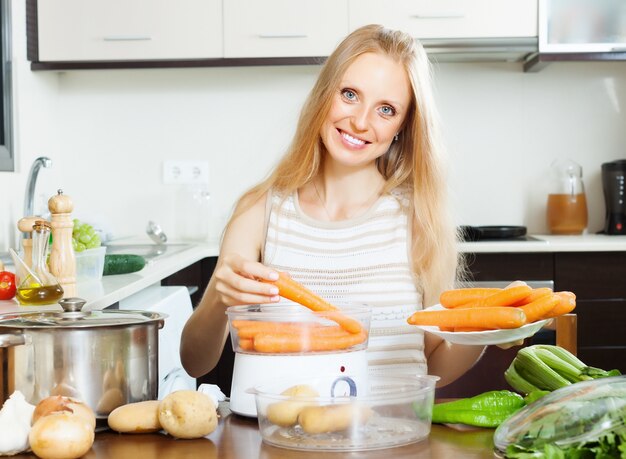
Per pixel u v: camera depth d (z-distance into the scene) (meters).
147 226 3.85
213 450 0.97
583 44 3.41
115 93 3.89
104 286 2.04
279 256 1.67
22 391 1.04
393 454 0.94
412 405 0.99
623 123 3.81
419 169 1.63
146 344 1.09
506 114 3.82
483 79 3.81
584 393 0.93
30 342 1.03
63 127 3.89
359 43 1.54
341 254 1.65
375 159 1.71
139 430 1.03
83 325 1.04
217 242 3.77
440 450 0.96
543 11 3.39
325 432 0.96
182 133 3.89
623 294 3.24
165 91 3.88
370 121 1.53
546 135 3.82
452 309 1.13
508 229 3.46
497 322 1.07
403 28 3.44
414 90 1.56
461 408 1.07
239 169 3.89
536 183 3.83
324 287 1.64
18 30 3.38
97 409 1.05
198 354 1.60
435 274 1.64
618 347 3.25
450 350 1.64
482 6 3.42
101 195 3.91
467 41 3.43
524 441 0.91
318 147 1.67
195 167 3.89
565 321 1.62
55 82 3.83
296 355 1.08
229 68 3.87
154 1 3.49
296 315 1.08
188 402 1.00
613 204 3.64
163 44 3.49
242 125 3.88
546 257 3.25
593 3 3.40
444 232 1.64
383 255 1.65
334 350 1.08
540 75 3.81
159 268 2.54
